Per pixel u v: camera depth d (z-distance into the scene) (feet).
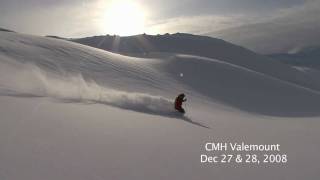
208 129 34.60
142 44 422.00
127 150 19.76
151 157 18.98
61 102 36.63
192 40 435.12
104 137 22.31
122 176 15.05
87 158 16.97
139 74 128.67
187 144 23.80
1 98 31.81
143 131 26.71
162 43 423.64
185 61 182.91
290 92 173.58
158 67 161.68
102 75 106.52
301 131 44.27
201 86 151.53
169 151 21.03
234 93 154.92
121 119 31.50
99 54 141.49
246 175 17.75
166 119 37.63
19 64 72.43
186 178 16.07
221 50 407.85
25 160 15.08
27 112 26.78
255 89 167.32
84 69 105.29
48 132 21.11
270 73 353.31
